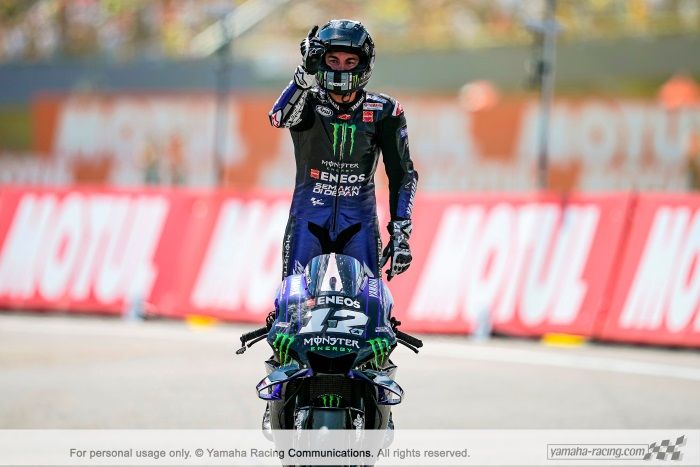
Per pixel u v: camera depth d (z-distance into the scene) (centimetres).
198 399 2344
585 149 7381
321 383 1351
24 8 8950
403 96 7638
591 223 3409
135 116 8238
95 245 4022
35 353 3062
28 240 4112
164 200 3956
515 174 7394
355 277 1411
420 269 3584
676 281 3266
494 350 3197
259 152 7850
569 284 3397
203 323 3781
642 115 7312
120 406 2253
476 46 7950
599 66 7725
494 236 3516
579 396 2428
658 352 3177
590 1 7950
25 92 8556
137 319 3869
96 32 8756
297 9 8469
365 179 1527
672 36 7650
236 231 3806
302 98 1473
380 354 1359
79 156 8369
